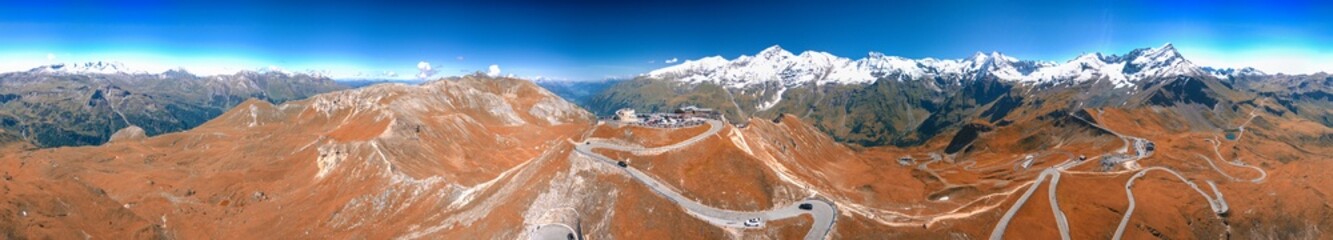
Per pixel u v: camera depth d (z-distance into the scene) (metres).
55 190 179.75
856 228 176.38
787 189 199.75
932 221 191.25
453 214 187.88
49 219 166.38
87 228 174.12
